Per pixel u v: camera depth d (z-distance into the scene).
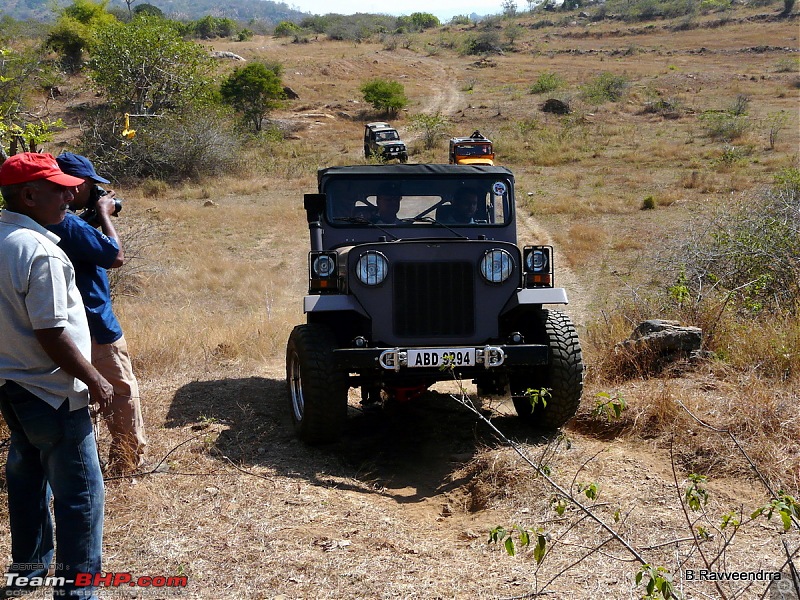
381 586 3.37
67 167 4.20
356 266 5.30
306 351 5.23
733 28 89.25
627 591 3.27
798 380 5.82
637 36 91.44
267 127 42.84
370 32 96.44
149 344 8.20
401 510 4.51
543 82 53.97
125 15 76.06
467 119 45.53
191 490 4.41
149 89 31.38
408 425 6.16
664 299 8.69
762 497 4.20
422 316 5.35
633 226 20.16
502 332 5.57
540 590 3.31
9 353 2.99
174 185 28.66
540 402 5.48
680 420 5.18
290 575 3.46
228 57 62.22
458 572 3.51
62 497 3.07
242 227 22.19
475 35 93.25
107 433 5.02
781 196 10.74
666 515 4.00
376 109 49.25
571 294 14.07
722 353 6.73
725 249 9.60
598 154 32.91
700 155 31.20
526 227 20.78
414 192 6.18
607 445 5.20
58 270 2.96
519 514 4.19
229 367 7.87
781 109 42.88
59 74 18.33
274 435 5.58
